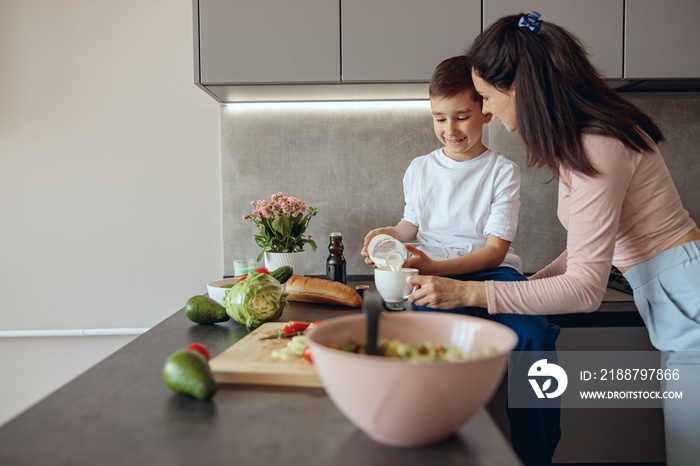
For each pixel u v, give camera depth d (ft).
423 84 5.59
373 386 1.42
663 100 6.44
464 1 5.40
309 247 6.63
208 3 5.41
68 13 6.60
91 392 2.07
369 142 6.56
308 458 1.50
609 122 2.91
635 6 5.36
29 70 6.63
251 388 2.12
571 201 3.05
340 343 1.80
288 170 6.59
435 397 1.42
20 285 6.76
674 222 3.25
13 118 6.64
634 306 4.68
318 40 5.42
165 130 6.72
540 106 2.99
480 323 1.83
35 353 6.83
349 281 6.34
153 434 1.67
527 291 2.92
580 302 2.90
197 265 6.82
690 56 5.38
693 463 3.12
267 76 5.43
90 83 6.66
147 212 6.77
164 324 3.41
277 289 3.27
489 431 1.70
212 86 5.60
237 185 6.59
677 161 6.49
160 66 6.68
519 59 3.07
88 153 6.70
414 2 5.40
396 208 6.61
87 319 6.82
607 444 4.58
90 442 1.61
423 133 6.55
